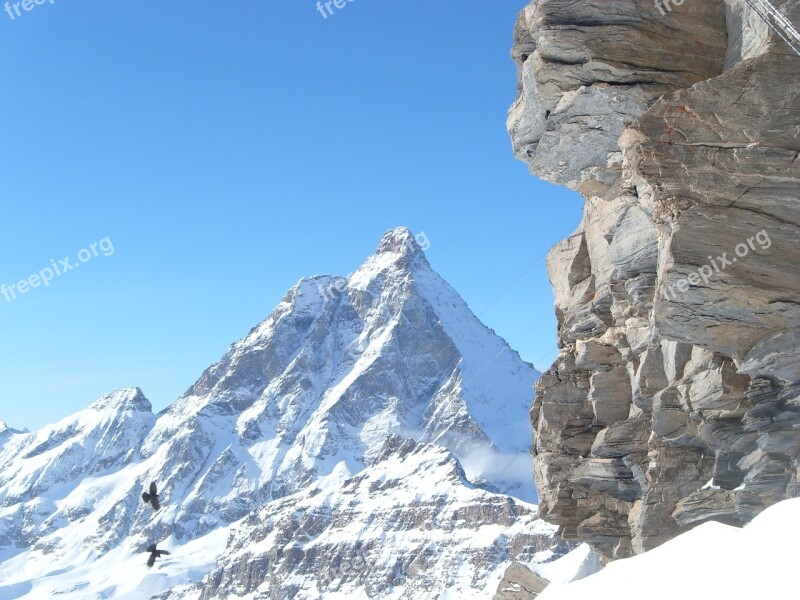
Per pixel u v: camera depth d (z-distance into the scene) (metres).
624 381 47.03
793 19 33.38
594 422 49.44
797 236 32.56
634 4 38.06
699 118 33.44
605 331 47.19
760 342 34.22
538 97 40.00
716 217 32.88
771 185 32.78
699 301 33.59
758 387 36.78
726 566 17.14
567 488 49.41
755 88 33.25
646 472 44.03
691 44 38.00
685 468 42.09
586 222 48.44
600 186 43.16
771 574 16.17
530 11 40.22
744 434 38.19
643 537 42.31
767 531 17.50
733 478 38.97
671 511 41.84
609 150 40.38
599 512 48.50
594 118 39.22
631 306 43.94
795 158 32.66
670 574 17.86
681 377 40.81
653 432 42.50
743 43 36.16
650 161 33.47
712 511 38.97
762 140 32.94
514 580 59.22
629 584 18.27
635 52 37.81
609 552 49.06
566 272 49.78
